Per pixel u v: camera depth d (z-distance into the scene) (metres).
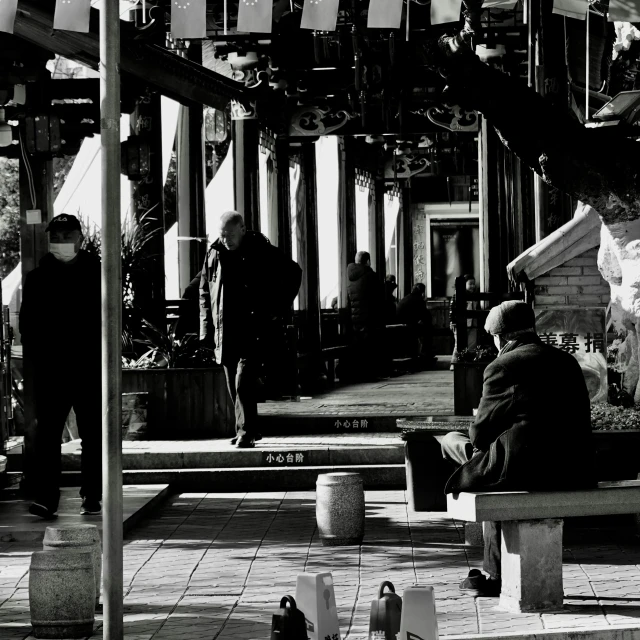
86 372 12.77
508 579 9.16
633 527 12.80
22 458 15.62
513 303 9.73
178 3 9.23
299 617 7.05
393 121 23.92
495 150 20.89
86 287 12.72
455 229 40.00
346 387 25.80
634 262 13.05
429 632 7.10
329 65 20.28
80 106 15.34
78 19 9.37
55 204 22.41
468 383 17.86
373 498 14.88
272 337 16.34
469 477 9.37
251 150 22.22
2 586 10.33
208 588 10.02
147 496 14.30
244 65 21.27
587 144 12.59
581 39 18.30
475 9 12.12
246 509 14.16
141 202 19.62
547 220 18.62
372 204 35.06
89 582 8.66
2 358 15.38
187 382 17.77
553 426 9.36
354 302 28.89
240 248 16.14
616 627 8.41
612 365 14.54
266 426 17.95
